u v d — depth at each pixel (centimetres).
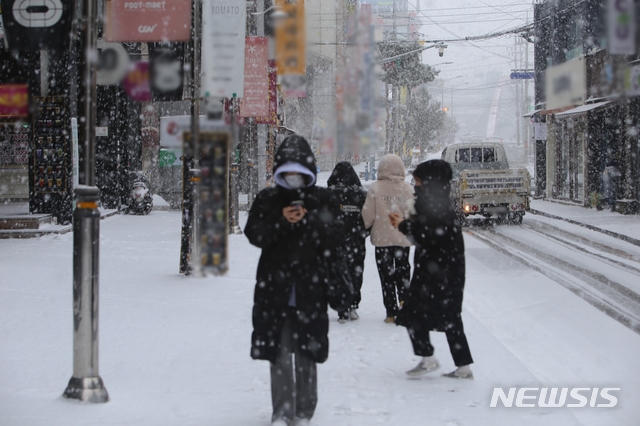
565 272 1499
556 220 2741
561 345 904
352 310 998
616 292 1273
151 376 707
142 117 3303
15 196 2698
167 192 3153
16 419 568
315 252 570
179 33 1075
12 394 636
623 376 768
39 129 2183
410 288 725
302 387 570
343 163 1019
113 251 1703
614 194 2922
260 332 564
